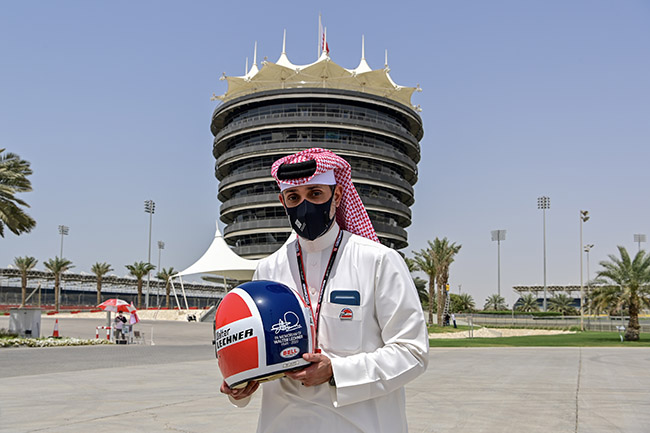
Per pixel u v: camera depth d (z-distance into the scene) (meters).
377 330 2.25
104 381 11.67
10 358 17.52
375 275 2.24
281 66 66.38
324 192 2.32
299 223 2.31
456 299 114.81
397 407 2.29
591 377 13.66
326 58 66.12
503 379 13.08
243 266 53.53
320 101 64.69
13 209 27.20
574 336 50.41
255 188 63.78
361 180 62.41
